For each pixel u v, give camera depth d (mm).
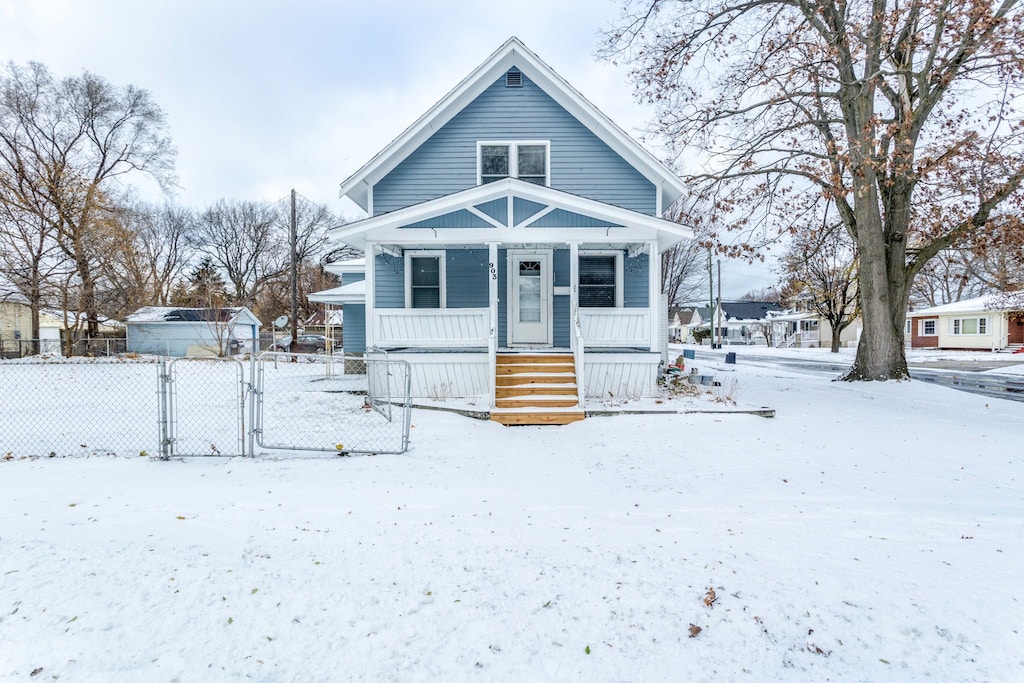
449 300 11664
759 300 84312
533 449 6469
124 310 26156
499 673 2295
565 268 11656
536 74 11469
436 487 4805
